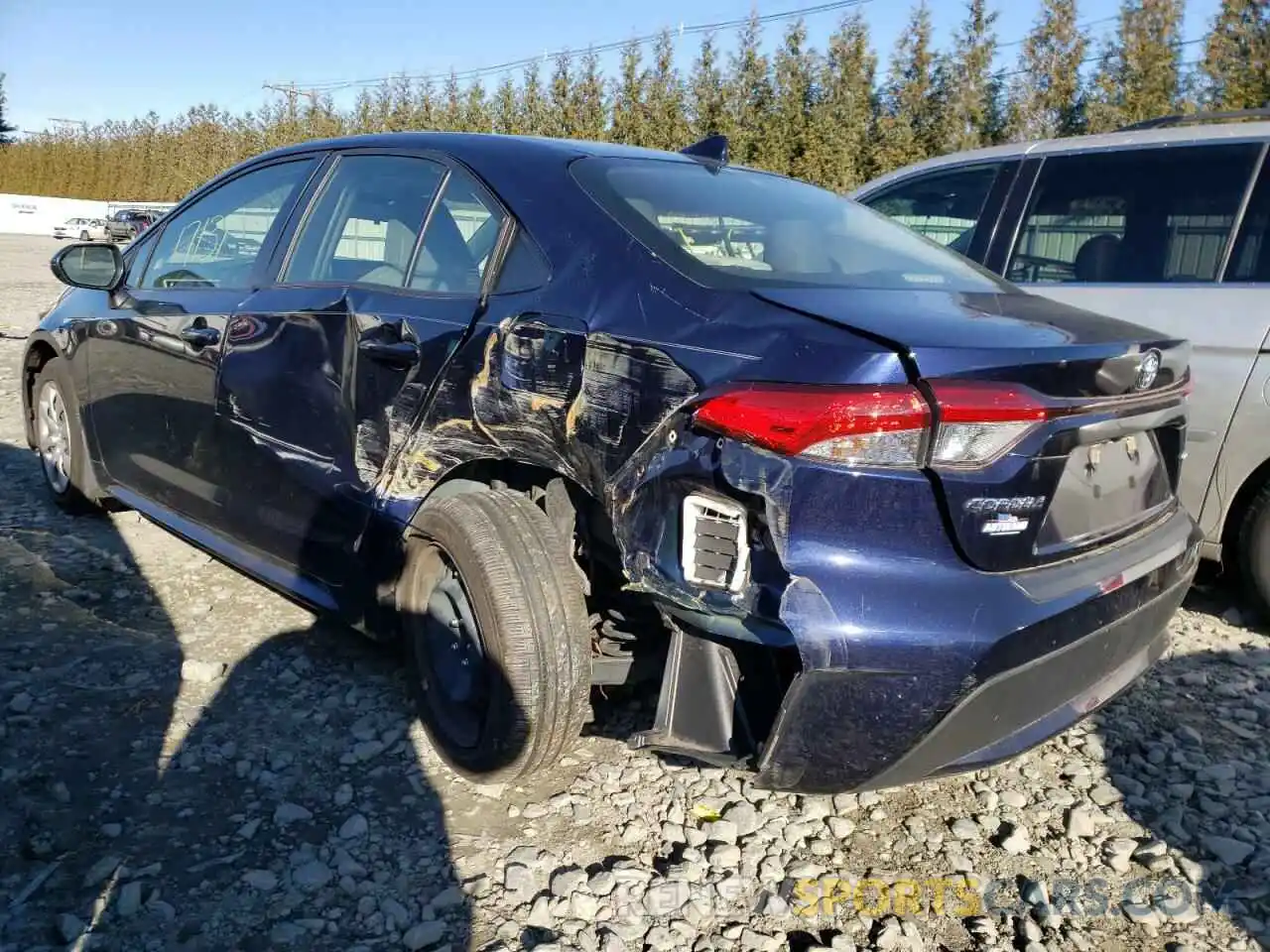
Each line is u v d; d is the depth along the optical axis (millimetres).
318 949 2314
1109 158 4715
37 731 3092
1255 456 4117
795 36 19109
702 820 2861
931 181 5344
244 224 3975
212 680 3447
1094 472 2512
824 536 2127
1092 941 2512
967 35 17812
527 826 2787
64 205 52156
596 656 2850
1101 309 4512
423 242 3180
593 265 2672
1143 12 16344
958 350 2158
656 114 20500
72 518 4992
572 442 2535
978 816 2988
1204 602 4676
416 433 2959
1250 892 2705
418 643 3010
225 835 2674
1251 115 4480
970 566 2203
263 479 3562
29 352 5047
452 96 27578
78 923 2332
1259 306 4125
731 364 2262
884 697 2148
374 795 2881
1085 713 2547
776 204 3223
